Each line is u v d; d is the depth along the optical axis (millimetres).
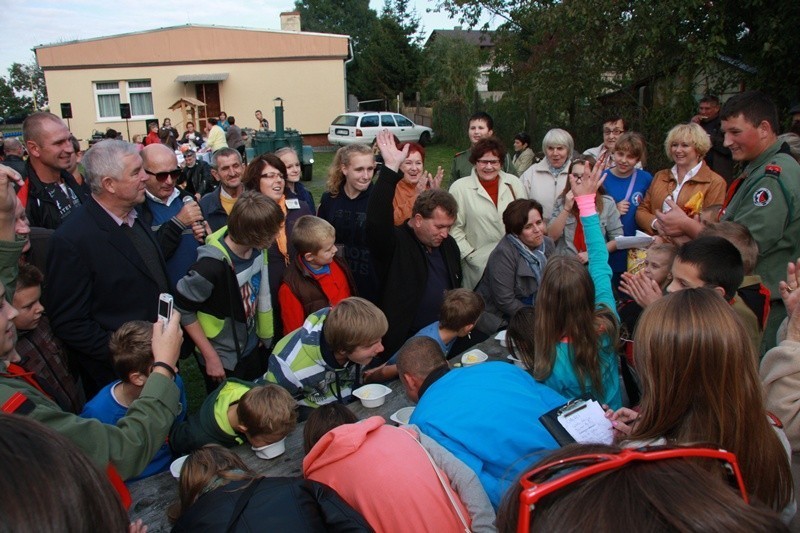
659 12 7309
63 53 20531
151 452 1532
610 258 3711
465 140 20406
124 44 20797
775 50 6461
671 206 2531
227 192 3705
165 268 2775
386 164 2820
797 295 1574
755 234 2383
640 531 571
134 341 2020
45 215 3389
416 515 1289
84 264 2408
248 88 21656
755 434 1072
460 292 2609
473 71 25484
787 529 583
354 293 3098
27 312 2148
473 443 1488
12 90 44312
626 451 661
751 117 2508
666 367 1105
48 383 2326
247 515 1185
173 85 21344
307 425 1719
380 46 29844
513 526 694
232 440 2041
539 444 1449
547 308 1741
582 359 1721
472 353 2535
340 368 2350
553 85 9539
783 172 2365
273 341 3254
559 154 4246
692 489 591
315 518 1202
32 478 596
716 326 1075
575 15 8211
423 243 3059
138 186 2531
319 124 22219
